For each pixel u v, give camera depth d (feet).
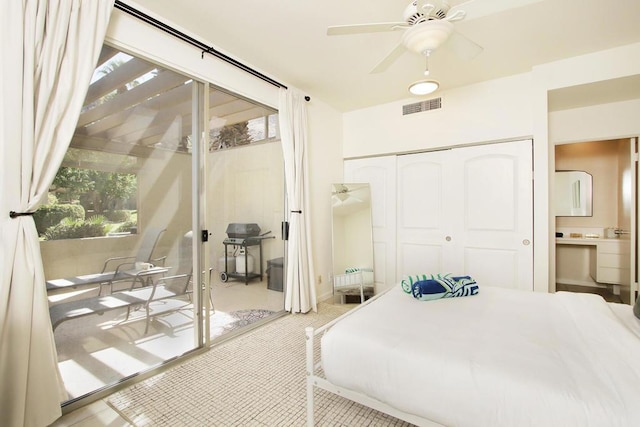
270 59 9.17
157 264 7.20
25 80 4.81
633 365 3.72
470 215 11.23
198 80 7.96
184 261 7.75
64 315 5.72
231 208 9.04
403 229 12.73
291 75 10.26
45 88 5.05
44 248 5.46
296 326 9.83
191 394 6.24
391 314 5.78
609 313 5.34
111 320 6.40
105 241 6.30
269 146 10.46
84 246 5.99
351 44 8.35
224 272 8.85
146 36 6.80
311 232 12.10
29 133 4.86
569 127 11.25
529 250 10.19
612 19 7.27
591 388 3.40
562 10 6.92
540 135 9.75
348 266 12.92
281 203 11.01
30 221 4.94
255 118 9.88
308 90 11.55
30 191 4.97
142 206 6.90
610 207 14.03
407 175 12.64
